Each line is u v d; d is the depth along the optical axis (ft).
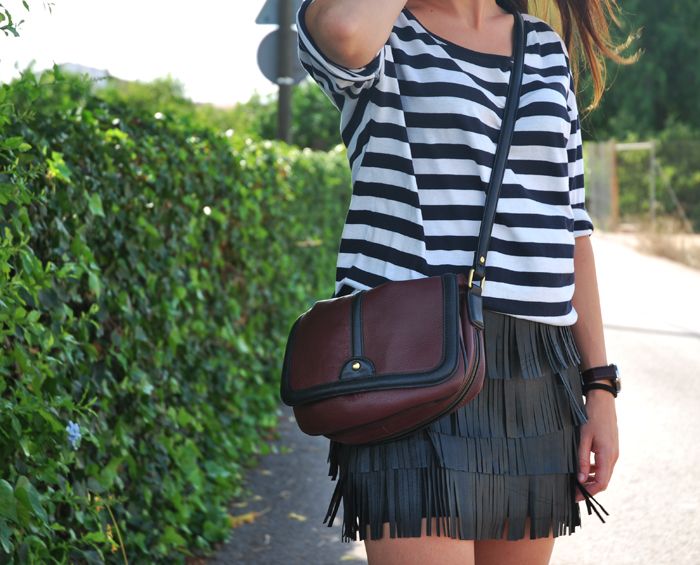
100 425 11.29
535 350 7.23
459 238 7.04
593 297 7.96
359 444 6.91
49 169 10.26
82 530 10.72
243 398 19.36
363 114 7.17
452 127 7.03
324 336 6.83
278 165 23.62
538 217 7.20
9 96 9.71
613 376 7.83
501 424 7.06
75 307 11.57
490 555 7.48
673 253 58.75
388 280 7.03
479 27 7.54
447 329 6.68
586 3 8.66
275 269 23.07
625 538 14.85
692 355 28.91
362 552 14.25
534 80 7.43
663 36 96.78
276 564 13.74
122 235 12.51
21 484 8.36
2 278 8.48
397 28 7.34
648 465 18.37
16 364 9.40
